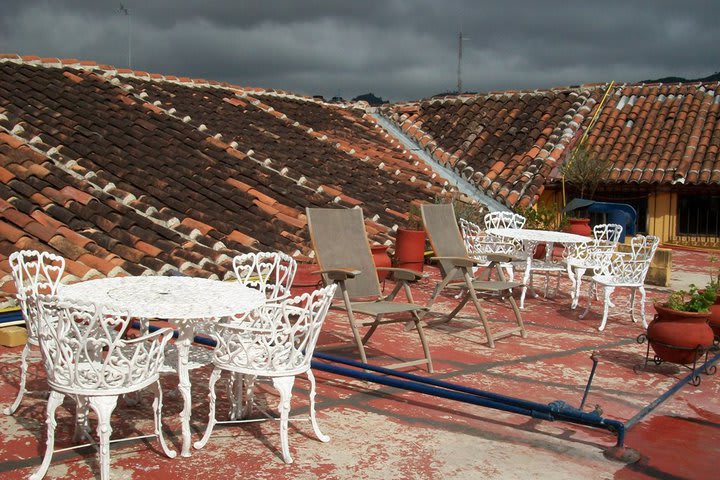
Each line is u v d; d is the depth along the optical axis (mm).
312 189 10883
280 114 14602
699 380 5324
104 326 3260
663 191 14117
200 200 8938
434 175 14047
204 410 4414
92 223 7305
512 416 4531
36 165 8070
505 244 8914
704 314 5340
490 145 15250
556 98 16703
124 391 3309
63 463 3551
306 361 3852
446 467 3707
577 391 5105
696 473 3754
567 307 8250
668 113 15727
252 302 3908
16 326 5707
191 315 3488
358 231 6148
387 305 5504
